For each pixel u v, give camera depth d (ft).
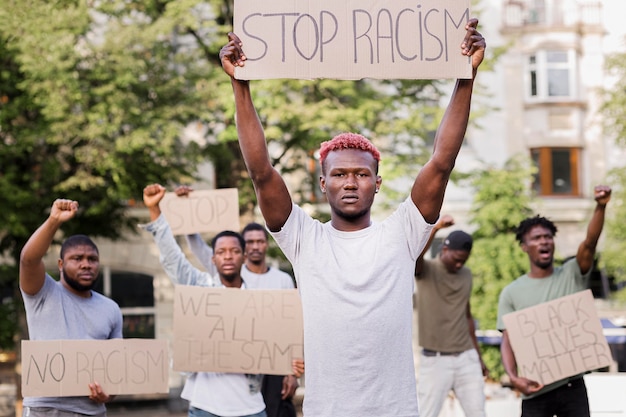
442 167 11.64
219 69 59.31
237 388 21.30
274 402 24.80
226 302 21.49
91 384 19.03
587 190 87.45
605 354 22.17
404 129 59.21
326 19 12.03
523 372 22.30
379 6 12.10
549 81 87.66
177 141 62.18
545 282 23.20
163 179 59.21
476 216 57.00
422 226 11.80
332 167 11.89
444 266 26.04
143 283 79.25
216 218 26.14
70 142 58.34
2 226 55.06
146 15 60.13
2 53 55.72
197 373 21.52
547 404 22.68
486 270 53.67
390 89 72.69
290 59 11.93
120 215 62.59
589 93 88.33
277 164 62.75
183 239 73.15
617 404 28.30
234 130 57.06
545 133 87.20
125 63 55.98
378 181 12.22
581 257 22.90
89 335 19.43
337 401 11.30
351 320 11.37
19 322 59.47
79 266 19.26
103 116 54.95
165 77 59.36
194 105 58.34
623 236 63.21
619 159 88.17
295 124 57.72
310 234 11.87
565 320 22.36
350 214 11.80
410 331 11.64
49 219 17.89
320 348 11.44
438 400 25.95
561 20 87.76
